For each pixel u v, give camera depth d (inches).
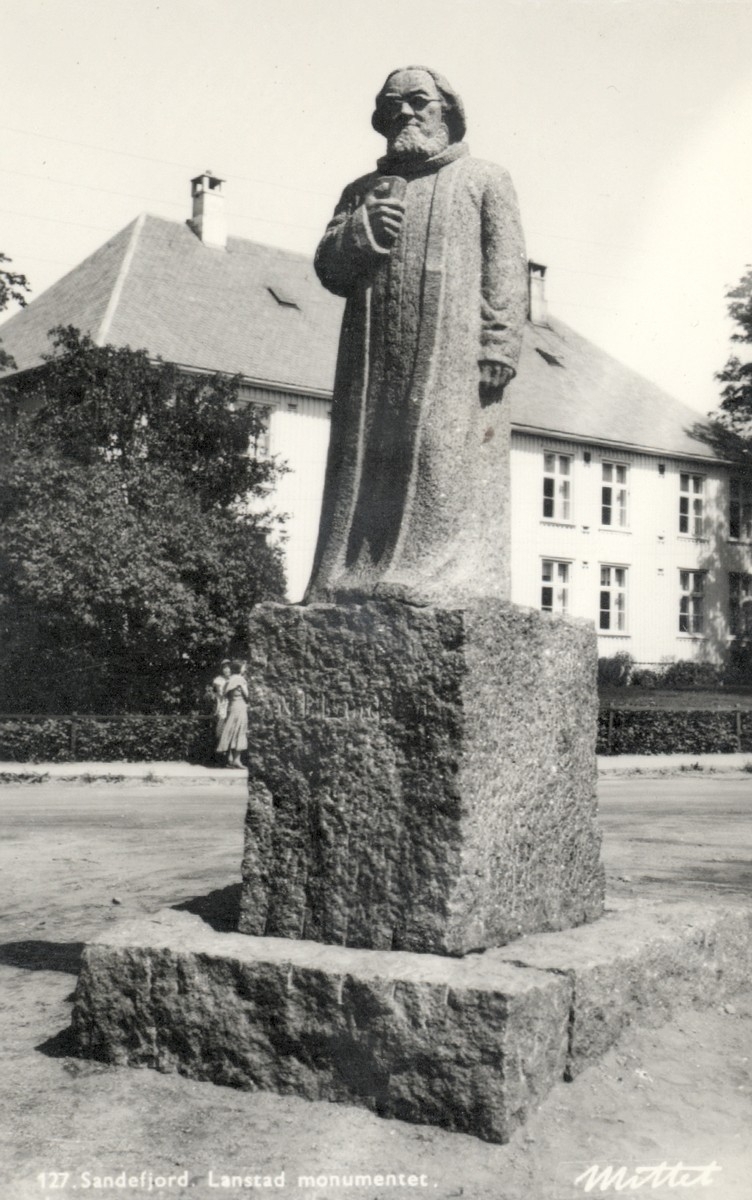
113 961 188.1
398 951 184.9
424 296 211.3
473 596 203.9
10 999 227.9
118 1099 173.5
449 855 184.7
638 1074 179.8
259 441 1393.9
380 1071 168.1
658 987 198.8
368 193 218.5
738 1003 216.4
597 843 220.2
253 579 942.4
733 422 1797.5
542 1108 167.9
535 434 1617.9
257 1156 155.9
